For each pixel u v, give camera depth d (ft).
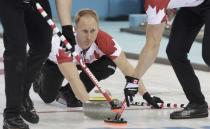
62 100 45.27
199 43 88.22
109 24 122.31
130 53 77.71
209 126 38.27
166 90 53.06
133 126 37.70
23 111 36.58
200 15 38.83
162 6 35.60
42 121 38.73
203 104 40.98
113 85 55.31
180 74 40.24
